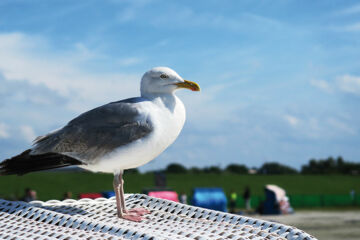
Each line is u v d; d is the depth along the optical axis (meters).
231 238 3.72
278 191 30.42
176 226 4.27
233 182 71.88
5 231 4.10
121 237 3.71
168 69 5.17
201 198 21.62
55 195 46.44
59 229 4.08
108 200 5.73
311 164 98.62
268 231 3.97
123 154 4.82
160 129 4.94
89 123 4.92
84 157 4.91
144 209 4.99
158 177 29.14
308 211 34.38
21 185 48.69
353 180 79.12
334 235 18.12
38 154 4.99
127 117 4.85
